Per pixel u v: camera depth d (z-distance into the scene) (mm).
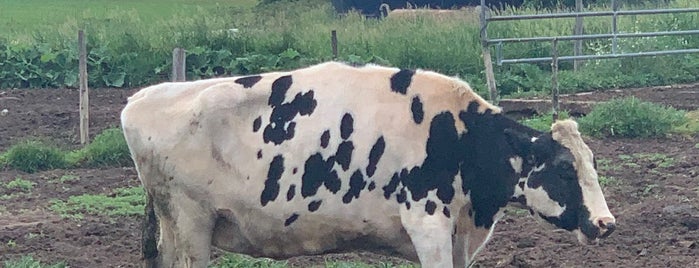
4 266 9109
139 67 22578
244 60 22438
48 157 14414
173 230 7520
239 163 7234
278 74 7410
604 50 22422
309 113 7199
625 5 27156
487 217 7340
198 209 7379
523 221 11031
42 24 29594
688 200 11586
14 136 16859
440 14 26609
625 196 12023
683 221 10633
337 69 7344
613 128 15758
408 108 7152
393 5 35125
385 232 7176
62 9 45000
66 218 11438
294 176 7148
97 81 22453
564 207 7062
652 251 9758
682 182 12578
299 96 7258
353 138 7098
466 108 7262
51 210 11836
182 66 15133
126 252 10062
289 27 25484
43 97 21016
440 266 7035
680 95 19547
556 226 7191
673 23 22734
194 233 7426
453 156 7121
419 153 7066
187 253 7480
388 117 7117
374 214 7125
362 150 7074
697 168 13289
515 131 7137
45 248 10141
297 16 32688
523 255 9664
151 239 7668
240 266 9219
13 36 25078
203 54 22547
